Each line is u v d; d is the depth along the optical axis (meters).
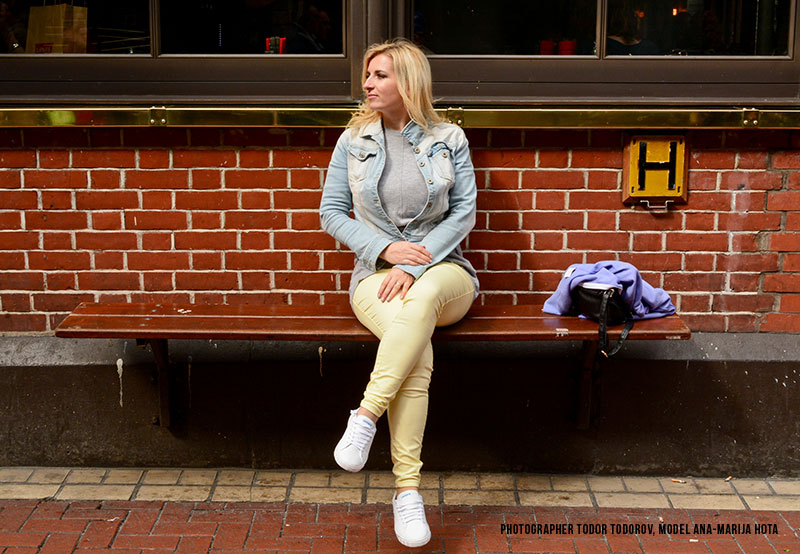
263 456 3.82
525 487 3.72
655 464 3.83
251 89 3.74
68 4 3.72
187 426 3.79
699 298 3.80
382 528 3.38
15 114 3.58
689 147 3.68
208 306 3.67
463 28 3.71
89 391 3.76
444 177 3.33
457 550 3.23
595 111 3.57
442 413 3.79
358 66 3.70
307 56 3.72
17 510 3.47
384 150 3.35
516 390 3.77
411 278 3.22
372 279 3.32
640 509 3.55
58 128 3.68
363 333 3.30
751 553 3.23
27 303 3.82
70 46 3.74
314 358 3.73
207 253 3.78
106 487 3.67
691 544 3.29
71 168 3.71
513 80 3.72
